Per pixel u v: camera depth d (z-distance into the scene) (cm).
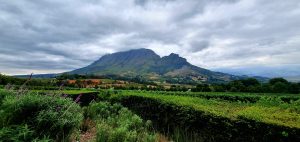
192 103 929
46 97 652
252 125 548
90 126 899
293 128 474
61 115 620
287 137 475
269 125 512
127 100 1596
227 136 612
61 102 680
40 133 544
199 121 750
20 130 498
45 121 571
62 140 587
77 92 1827
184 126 841
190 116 799
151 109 1195
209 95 2238
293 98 1808
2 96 725
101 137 689
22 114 578
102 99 1852
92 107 1209
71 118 645
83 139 736
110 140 683
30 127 555
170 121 957
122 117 1047
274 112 694
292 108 805
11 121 559
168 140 857
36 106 597
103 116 1123
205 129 716
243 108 828
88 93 1852
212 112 696
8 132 493
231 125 597
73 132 664
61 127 586
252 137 543
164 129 1002
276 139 494
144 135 796
